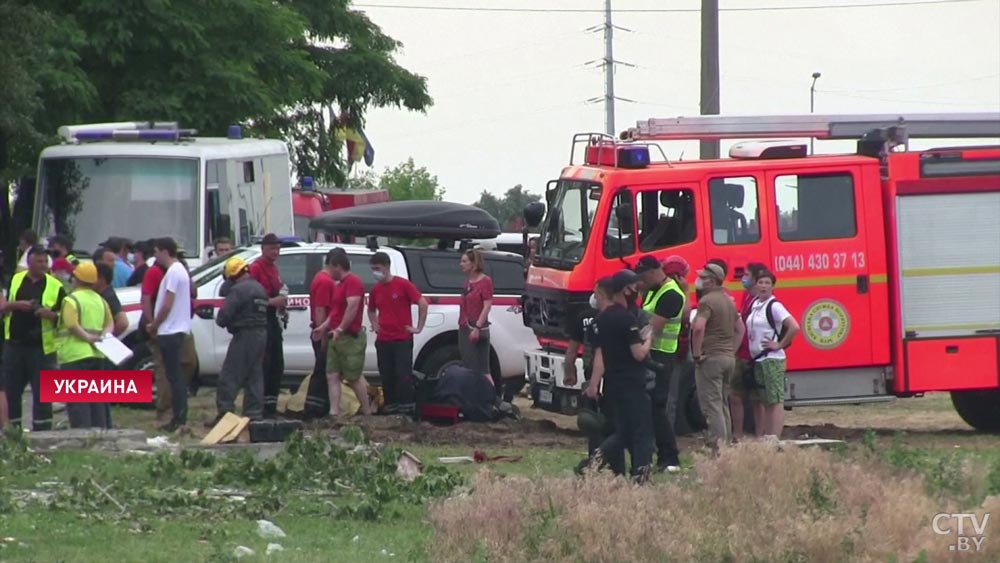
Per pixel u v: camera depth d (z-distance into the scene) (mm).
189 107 112562
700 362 54688
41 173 84688
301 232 113500
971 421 68938
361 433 50188
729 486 40062
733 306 54906
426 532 40031
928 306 65062
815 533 36156
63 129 86062
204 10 115125
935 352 65000
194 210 83188
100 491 42562
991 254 65500
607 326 45656
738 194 63781
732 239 63594
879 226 64625
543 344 66875
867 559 35625
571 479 39781
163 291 59594
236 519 41531
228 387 60406
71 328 54188
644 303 51531
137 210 83500
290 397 68688
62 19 107062
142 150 83875
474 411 64750
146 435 54531
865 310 64500
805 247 63969
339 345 63906
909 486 42062
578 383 64125
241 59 118188
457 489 44219
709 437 54750
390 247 73000
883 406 81125
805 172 64188
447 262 72875
